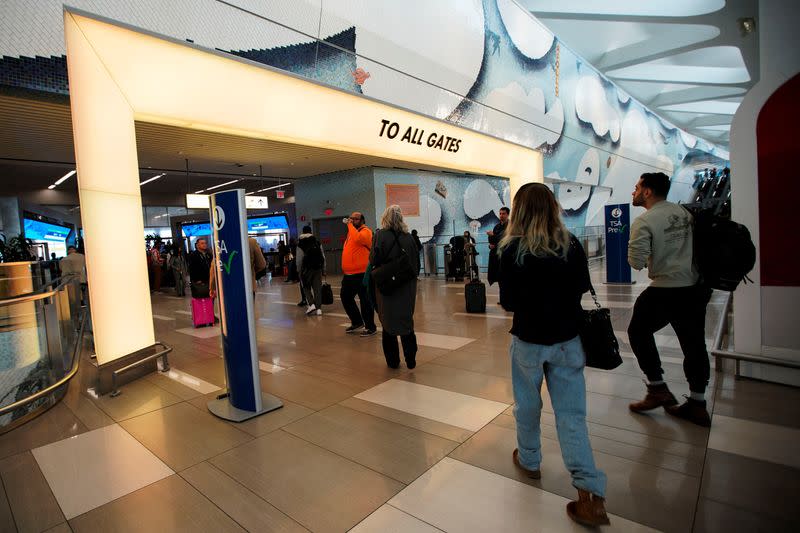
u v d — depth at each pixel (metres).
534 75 14.70
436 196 16.16
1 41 4.46
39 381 3.99
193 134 8.60
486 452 2.54
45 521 2.07
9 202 15.35
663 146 31.70
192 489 2.30
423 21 9.69
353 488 2.24
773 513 1.88
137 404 3.60
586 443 1.87
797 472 2.17
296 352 5.06
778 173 3.25
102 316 3.96
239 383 3.29
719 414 2.88
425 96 9.89
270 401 3.47
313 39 7.36
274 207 23.98
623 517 1.90
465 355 4.59
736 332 3.52
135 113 5.11
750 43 19.30
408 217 15.23
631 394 3.31
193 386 4.02
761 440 2.50
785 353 3.32
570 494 2.10
